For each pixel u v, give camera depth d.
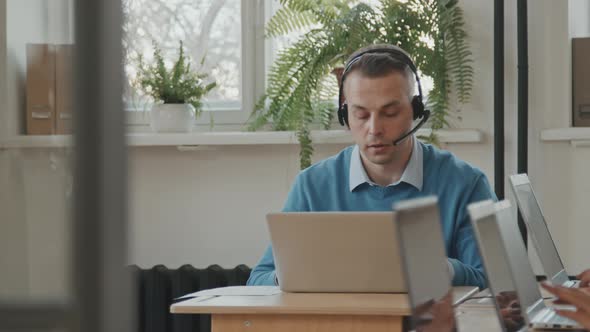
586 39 3.03
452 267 2.07
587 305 1.35
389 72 2.32
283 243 1.82
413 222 1.05
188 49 3.45
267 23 3.23
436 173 2.39
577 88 3.04
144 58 3.40
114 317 0.27
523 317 1.45
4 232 0.73
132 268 0.29
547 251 2.18
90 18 0.27
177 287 3.22
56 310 0.26
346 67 2.42
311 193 2.43
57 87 2.65
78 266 0.27
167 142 3.15
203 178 3.27
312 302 1.66
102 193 0.27
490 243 1.34
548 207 3.04
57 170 0.34
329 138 3.10
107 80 0.27
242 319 1.65
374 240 1.77
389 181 2.37
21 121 2.67
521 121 2.94
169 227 3.29
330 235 1.79
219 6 3.44
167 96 3.25
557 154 3.03
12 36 2.78
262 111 3.27
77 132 0.27
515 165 3.05
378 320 1.61
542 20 3.04
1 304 0.25
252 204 3.25
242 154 3.25
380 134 2.31
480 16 3.09
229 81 3.42
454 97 3.11
